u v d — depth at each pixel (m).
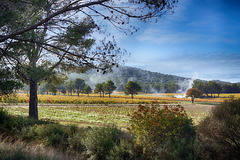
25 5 4.53
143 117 5.73
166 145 4.59
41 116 18.31
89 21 5.08
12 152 3.48
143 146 5.13
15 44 5.37
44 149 4.75
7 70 6.02
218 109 5.02
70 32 4.93
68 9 4.18
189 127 6.06
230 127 4.15
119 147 4.95
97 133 5.62
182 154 4.30
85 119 17.84
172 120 5.90
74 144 5.61
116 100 49.72
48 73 6.68
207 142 4.30
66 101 41.91
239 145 3.95
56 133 6.42
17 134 6.26
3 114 8.24
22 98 33.31
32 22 5.08
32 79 6.16
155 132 5.43
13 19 4.72
